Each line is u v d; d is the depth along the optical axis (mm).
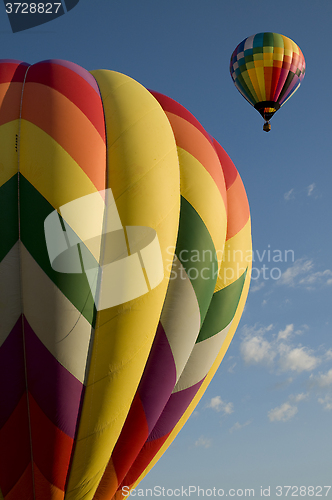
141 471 8422
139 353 7426
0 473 7176
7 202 6852
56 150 7086
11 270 6812
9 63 8180
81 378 7082
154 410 7980
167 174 7777
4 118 7258
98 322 7086
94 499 8055
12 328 6855
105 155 7457
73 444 7289
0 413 6965
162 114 8367
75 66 8492
